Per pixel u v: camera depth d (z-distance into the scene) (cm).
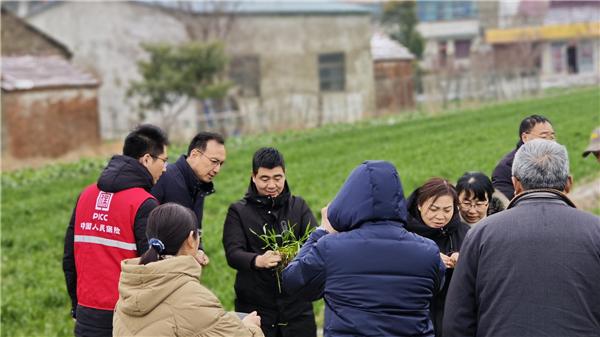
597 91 5134
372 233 520
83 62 4675
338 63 5088
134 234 625
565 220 492
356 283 513
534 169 509
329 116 4928
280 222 715
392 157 2609
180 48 3969
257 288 706
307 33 4944
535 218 496
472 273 507
